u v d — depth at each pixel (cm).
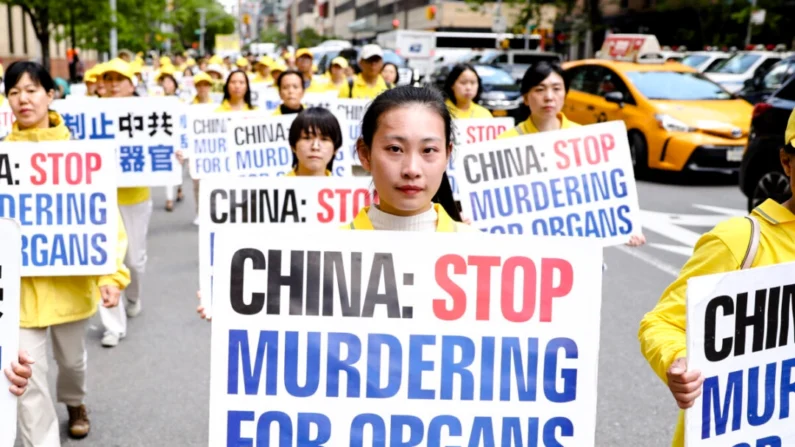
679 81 1394
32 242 392
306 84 1521
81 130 670
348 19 9388
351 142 953
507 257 225
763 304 215
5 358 256
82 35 3186
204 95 1152
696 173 1360
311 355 224
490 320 225
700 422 212
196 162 895
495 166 464
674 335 227
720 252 226
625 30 4041
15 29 3450
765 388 218
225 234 222
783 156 227
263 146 750
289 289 224
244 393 224
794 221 225
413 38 3475
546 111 488
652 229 962
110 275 401
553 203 466
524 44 3644
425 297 225
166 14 5394
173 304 690
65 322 398
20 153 394
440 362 226
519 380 226
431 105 225
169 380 518
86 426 438
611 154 468
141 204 650
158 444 429
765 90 1469
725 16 2988
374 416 225
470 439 226
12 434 257
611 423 448
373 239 224
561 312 226
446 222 246
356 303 224
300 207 413
